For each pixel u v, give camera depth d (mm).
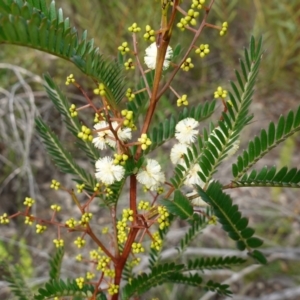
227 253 383
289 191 474
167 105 455
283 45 486
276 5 487
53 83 167
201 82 538
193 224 171
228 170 478
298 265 416
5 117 488
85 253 426
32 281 386
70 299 170
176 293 390
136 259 183
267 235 442
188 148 139
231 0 519
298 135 499
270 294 393
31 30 99
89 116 487
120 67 141
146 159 134
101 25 447
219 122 132
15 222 460
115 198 157
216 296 398
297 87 526
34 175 487
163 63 135
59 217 461
